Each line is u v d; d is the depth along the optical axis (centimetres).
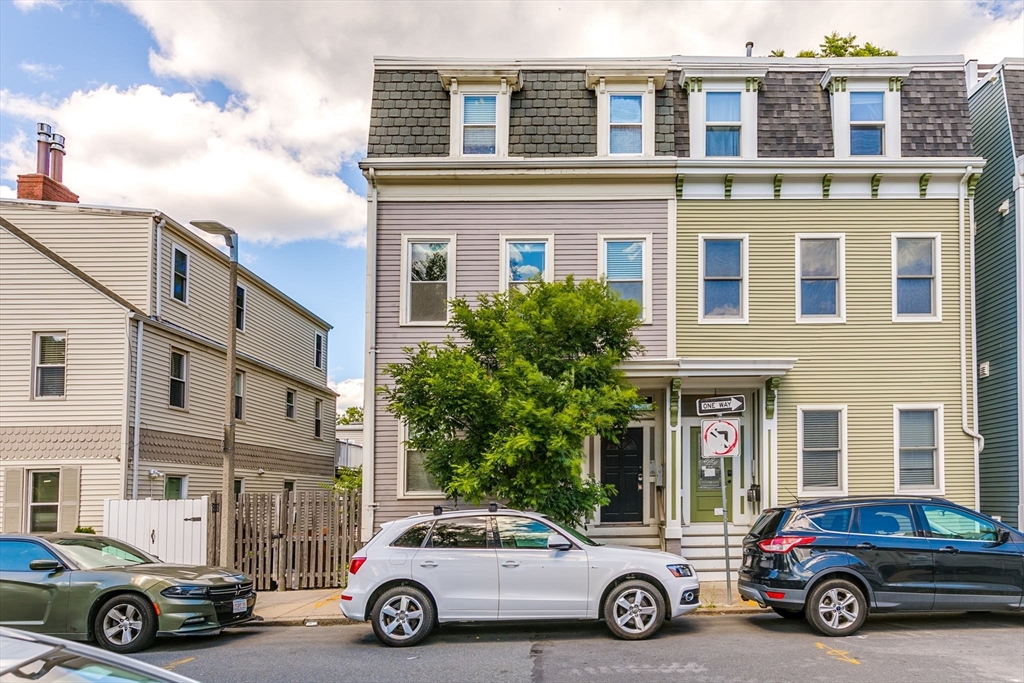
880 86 1576
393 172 1526
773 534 1026
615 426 1292
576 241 1532
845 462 1491
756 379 1480
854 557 990
